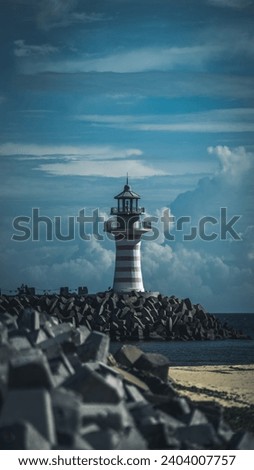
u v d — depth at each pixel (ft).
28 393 79.05
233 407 131.13
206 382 167.02
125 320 444.55
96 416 82.84
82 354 112.06
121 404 86.43
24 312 128.98
